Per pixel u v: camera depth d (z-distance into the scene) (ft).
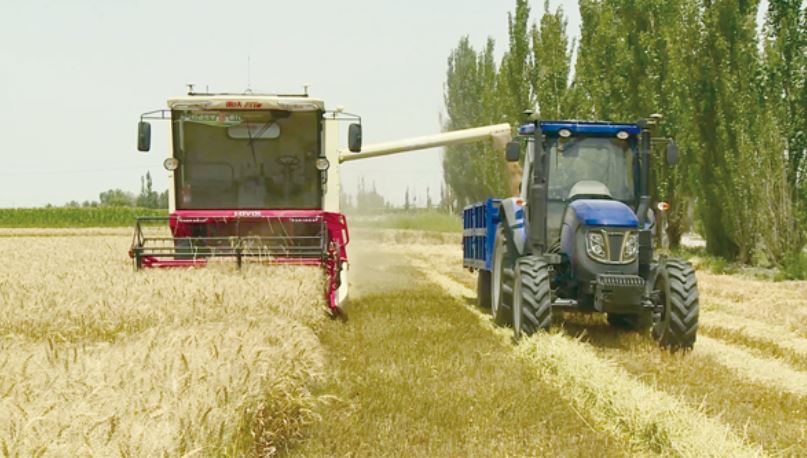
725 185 80.43
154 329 25.11
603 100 96.53
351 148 43.88
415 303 48.03
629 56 93.35
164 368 17.98
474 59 161.68
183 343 21.18
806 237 73.82
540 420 22.59
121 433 13.80
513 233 38.45
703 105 82.69
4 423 13.92
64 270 41.09
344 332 36.55
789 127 74.84
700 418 21.45
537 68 101.60
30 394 15.85
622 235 33.76
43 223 210.59
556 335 31.76
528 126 39.04
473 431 21.40
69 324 29.01
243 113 44.32
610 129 37.04
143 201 278.26
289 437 20.24
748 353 33.91
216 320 29.86
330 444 20.06
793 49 74.79
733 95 78.38
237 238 41.52
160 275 36.40
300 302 34.09
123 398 15.67
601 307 33.30
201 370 18.11
